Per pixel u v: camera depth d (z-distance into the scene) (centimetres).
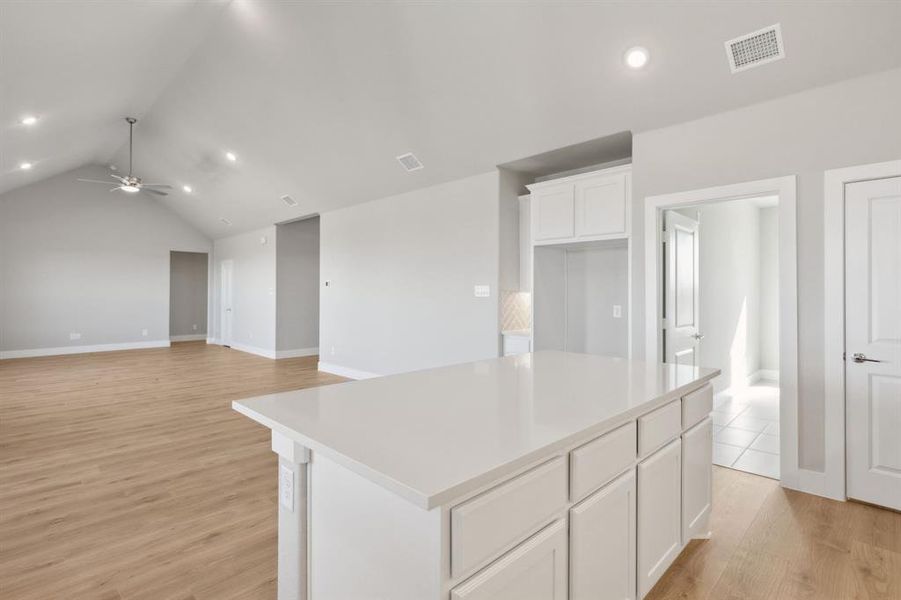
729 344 540
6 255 818
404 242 569
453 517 95
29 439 379
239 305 952
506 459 104
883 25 238
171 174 786
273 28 378
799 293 283
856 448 268
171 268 1097
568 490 128
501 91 363
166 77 495
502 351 470
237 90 480
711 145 316
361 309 635
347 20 344
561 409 148
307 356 865
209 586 191
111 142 728
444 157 470
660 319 349
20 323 832
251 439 380
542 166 463
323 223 702
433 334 533
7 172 666
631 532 157
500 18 305
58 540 226
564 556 126
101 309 916
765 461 334
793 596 184
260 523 244
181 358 834
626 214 369
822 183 274
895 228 254
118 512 255
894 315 255
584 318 465
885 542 224
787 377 287
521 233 480
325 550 131
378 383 189
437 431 124
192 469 316
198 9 368
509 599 107
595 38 297
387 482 93
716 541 224
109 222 923
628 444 153
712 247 492
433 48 343
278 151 573
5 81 379
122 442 372
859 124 262
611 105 340
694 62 289
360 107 437
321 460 132
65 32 338
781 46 263
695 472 206
